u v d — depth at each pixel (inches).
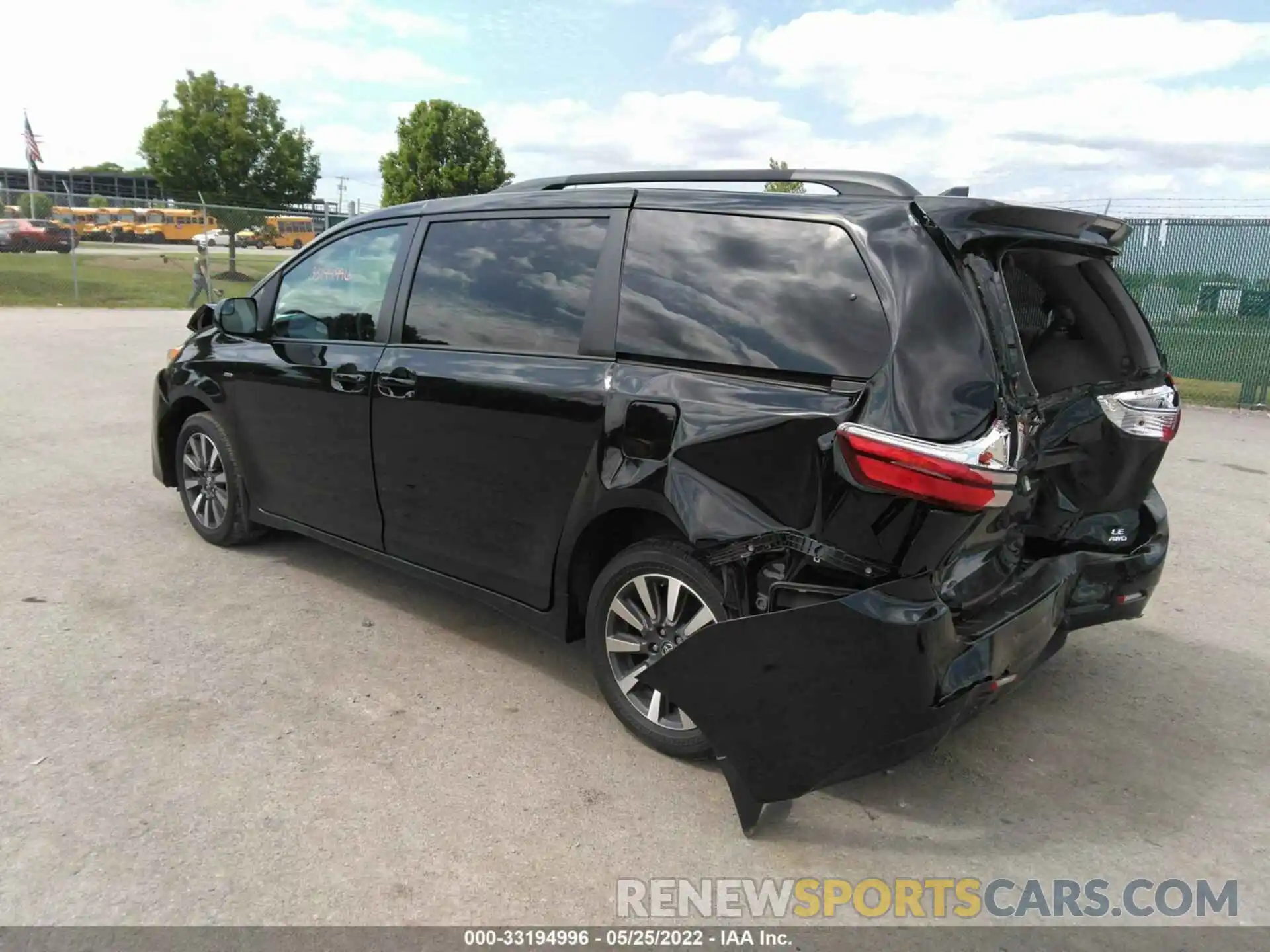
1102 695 151.9
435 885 99.5
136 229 1579.7
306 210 1354.6
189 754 121.6
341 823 109.0
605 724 134.9
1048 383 128.6
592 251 134.0
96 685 138.6
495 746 127.6
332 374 162.6
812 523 105.3
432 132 1311.5
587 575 135.3
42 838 103.4
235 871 99.8
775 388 110.5
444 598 179.5
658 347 122.8
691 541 113.8
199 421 196.5
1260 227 476.4
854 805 118.6
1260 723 144.2
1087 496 134.0
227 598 174.7
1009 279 131.1
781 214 117.3
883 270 106.5
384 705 137.4
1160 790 124.5
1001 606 116.8
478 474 141.3
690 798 117.8
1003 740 136.3
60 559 191.2
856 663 101.9
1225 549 231.9
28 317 717.9
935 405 98.9
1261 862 109.9
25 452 284.0
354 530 166.4
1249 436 395.2
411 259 157.2
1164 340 506.6
